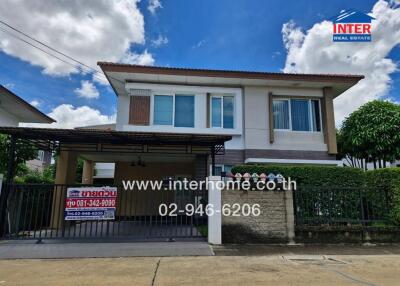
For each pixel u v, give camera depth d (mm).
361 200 7613
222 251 6477
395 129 12562
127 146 10773
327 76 12086
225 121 12336
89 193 7551
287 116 12570
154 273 4965
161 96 12227
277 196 7328
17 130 7793
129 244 6977
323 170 8828
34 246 6766
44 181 12305
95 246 6781
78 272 5023
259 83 12297
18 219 7465
